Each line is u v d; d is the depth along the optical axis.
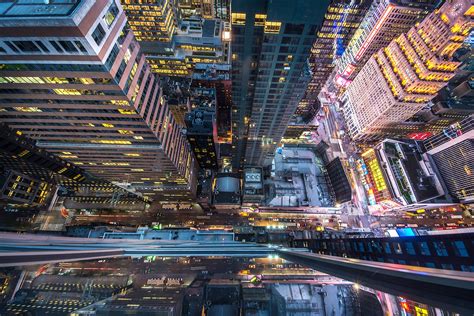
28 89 52.88
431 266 44.09
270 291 112.94
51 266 119.44
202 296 106.56
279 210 147.50
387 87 158.38
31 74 48.56
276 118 99.81
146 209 143.12
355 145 192.00
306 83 77.56
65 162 104.12
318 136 189.38
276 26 57.72
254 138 118.81
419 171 146.75
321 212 149.75
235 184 143.25
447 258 40.84
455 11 121.19
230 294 106.12
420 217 153.12
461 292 13.60
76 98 55.59
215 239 94.31
